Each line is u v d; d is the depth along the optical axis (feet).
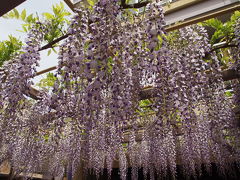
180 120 7.64
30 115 8.62
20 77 5.95
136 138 13.74
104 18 5.06
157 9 5.49
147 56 6.07
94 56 4.81
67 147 10.79
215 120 9.45
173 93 6.54
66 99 5.58
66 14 7.18
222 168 13.70
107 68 4.86
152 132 9.88
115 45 5.70
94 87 4.75
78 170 15.01
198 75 8.13
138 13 6.34
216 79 9.49
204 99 9.17
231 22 9.23
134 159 14.88
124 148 14.78
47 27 6.93
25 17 7.16
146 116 10.19
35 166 11.42
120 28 5.70
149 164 14.51
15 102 6.01
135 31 6.22
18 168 11.16
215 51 9.78
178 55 7.62
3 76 6.81
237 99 10.46
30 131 9.05
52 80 9.14
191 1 8.18
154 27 5.34
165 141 10.93
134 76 6.31
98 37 4.92
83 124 5.98
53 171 13.20
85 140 8.51
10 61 7.07
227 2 7.48
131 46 6.20
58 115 5.84
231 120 10.22
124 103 5.72
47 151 11.46
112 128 7.55
